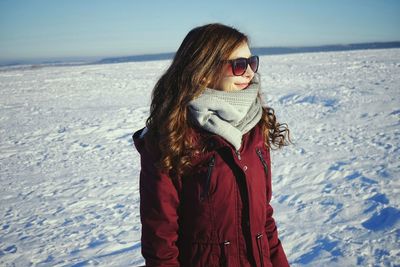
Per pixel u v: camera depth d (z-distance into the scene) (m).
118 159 7.50
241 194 1.23
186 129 1.20
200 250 1.23
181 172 1.19
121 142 9.00
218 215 1.21
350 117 9.68
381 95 12.55
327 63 33.44
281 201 4.73
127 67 50.81
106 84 25.38
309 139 7.76
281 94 14.91
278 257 1.45
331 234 3.76
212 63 1.20
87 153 8.15
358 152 6.57
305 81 19.52
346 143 7.23
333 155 6.51
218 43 1.21
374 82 16.52
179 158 1.18
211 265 1.23
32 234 4.37
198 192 1.21
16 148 9.05
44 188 6.04
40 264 3.67
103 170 6.80
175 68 1.26
